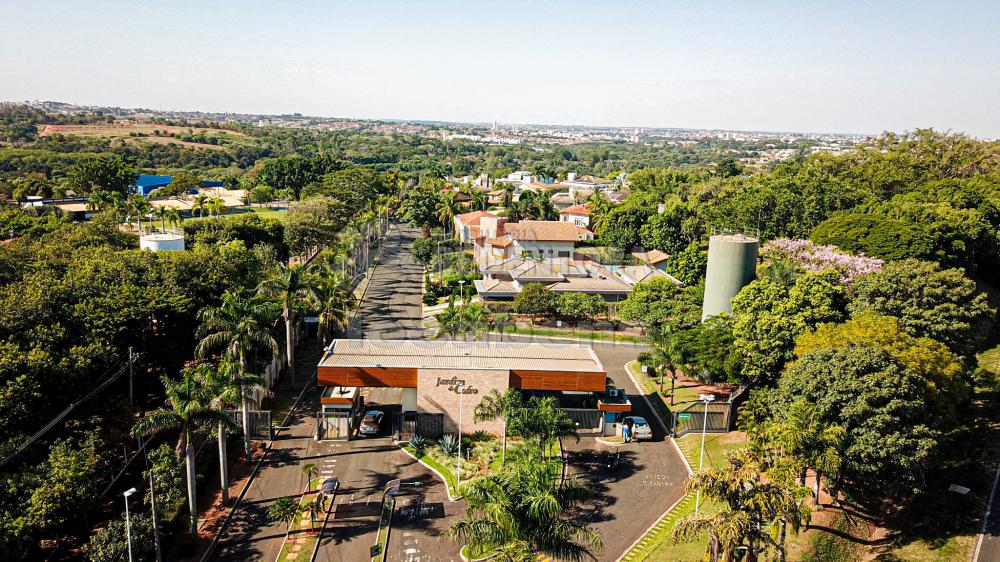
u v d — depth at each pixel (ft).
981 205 316.81
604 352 233.55
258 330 156.35
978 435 154.61
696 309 231.30
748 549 98.99
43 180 487.61
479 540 94.17
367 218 425.28
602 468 150.10
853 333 148.25
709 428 169.68
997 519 121.19
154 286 180.04
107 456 125.18
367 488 139.13
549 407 143.13
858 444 116.37
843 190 351.67
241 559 114.32
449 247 396.16
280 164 600.80
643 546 120.16
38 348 130.41
